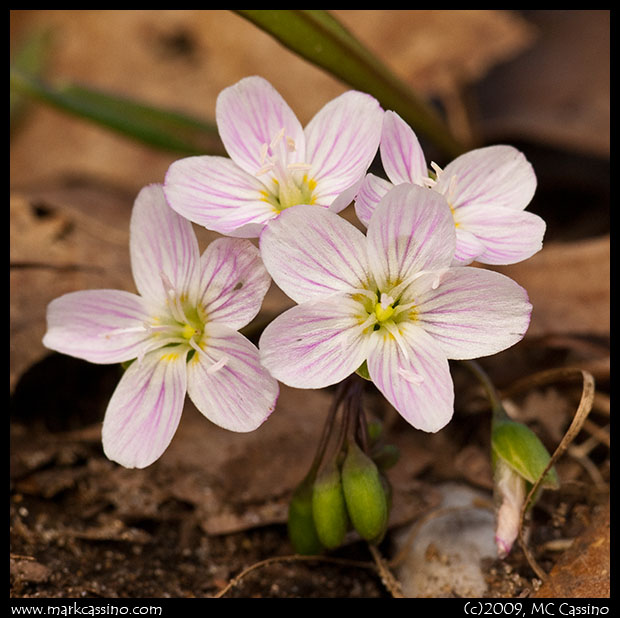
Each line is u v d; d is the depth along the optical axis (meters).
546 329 0.15
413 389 0.13
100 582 0.14
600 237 0.18
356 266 0.13
